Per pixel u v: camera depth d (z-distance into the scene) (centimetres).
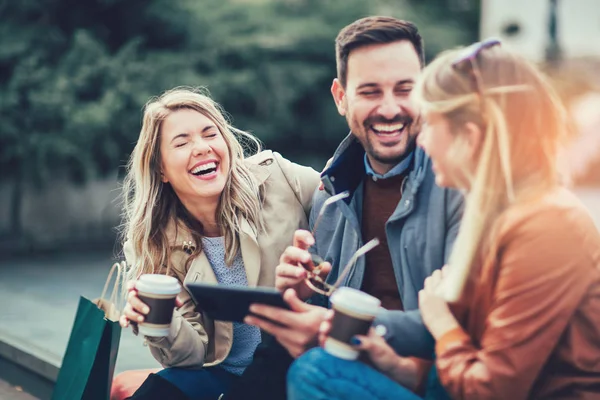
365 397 252
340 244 310
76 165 1155
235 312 278
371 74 289
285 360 301
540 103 248
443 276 267
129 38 1295
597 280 243
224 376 340
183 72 1236
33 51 1182
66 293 800
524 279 242
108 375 312
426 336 265
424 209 285
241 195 341
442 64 256
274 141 1409
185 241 344
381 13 1478
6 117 1130
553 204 245
